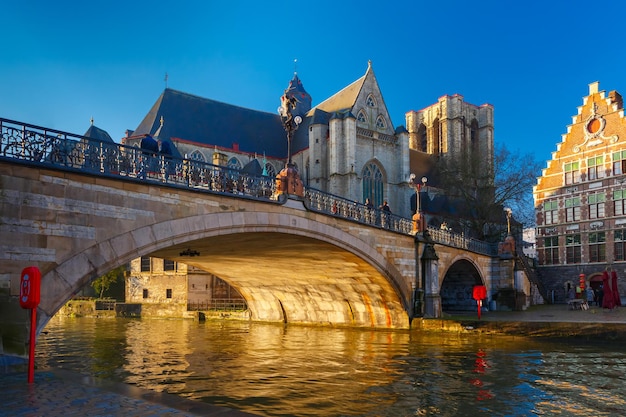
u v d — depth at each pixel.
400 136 60.75
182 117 59.22
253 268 31.52
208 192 17.27
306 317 36.16
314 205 23.45
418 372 16.30
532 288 45.41
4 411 8.35
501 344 22.67
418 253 30.23
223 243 22.67
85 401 9.18
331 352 21.25
